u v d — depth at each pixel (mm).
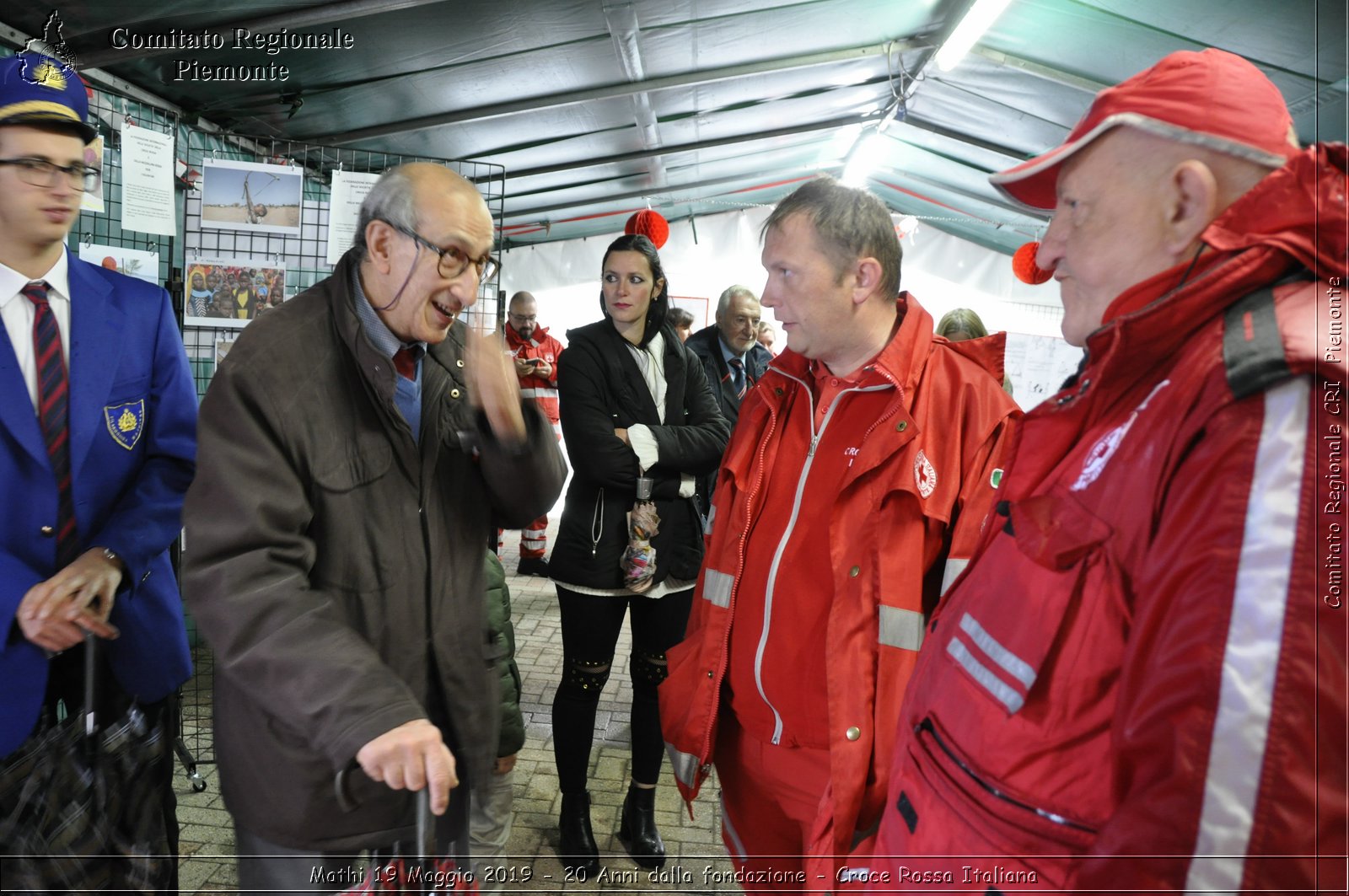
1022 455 1016
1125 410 867
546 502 1553
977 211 8852
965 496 1362
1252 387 685
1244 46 3750
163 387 1855
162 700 1848
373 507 1362
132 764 1510
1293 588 641
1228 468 688
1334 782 638
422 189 1323
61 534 1669
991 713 903
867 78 6223
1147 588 751
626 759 3199
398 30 3553
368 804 1341
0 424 1599
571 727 2426
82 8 2775
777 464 1602
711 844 2557
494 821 1584
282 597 1209
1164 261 854
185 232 3363
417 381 1470
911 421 1372
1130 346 823
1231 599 664
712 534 1718
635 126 6070
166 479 1816
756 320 3824
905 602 1359
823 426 1527
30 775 1450
